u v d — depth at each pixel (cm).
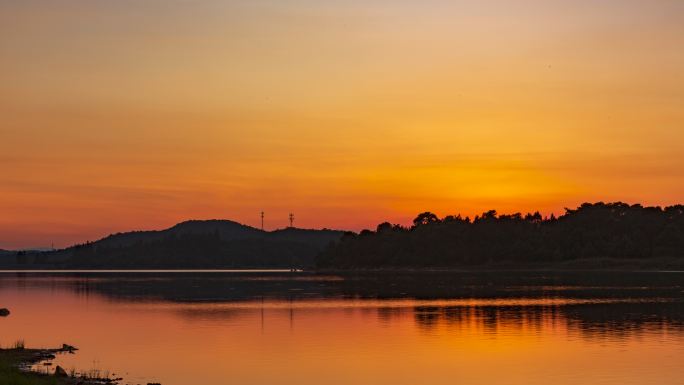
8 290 19938
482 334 8606
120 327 9619
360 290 19262
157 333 8900
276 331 9044
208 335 8675
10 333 9019
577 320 10062
